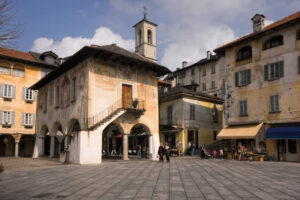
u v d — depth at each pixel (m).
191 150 30.81
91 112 21.47
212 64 51.53
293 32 22.91
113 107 23.02
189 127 32.72
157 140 25.80
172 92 34.22
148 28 34.53
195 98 34.41
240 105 26.58
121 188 10.02
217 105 37.41
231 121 27.23
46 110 30.88
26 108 36.84
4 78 35.25
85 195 8.91
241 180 11.78
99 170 15.85
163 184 10.79
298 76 22.25
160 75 27.72
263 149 23.91
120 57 22.91
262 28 26.31
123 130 23.48
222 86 48.81
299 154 21.89
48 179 12.50
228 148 26.83
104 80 22.75
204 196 8.57
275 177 12.72
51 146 28.75
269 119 23.95
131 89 24.80
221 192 9.17
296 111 22.12
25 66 37.25
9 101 35.44
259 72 25.25
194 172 14.66
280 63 23.61
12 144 38.81
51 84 30.30
